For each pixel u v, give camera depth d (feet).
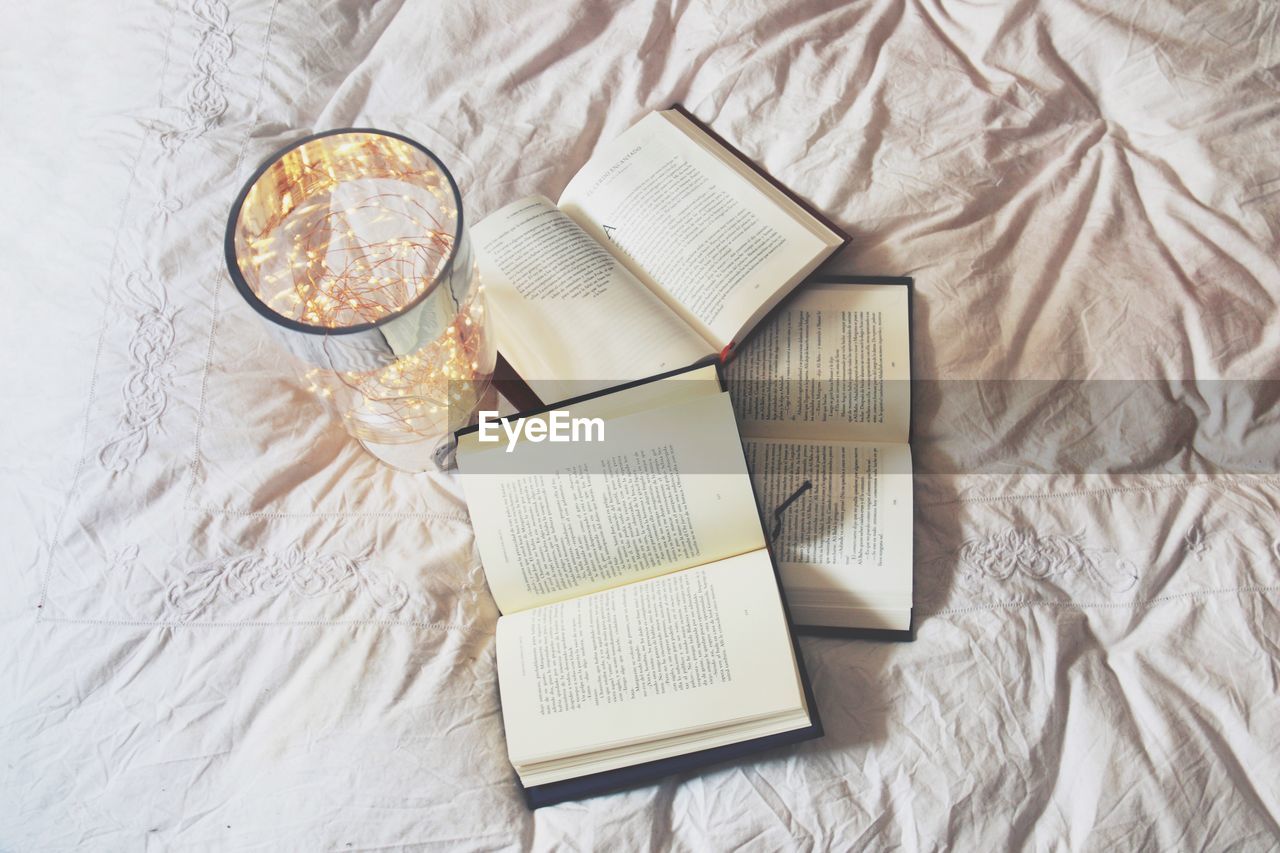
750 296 2.50
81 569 2.27
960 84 2.78
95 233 2.66
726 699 2.03
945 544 2.29
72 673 2.17
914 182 2.66
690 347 2.44
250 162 2.73
